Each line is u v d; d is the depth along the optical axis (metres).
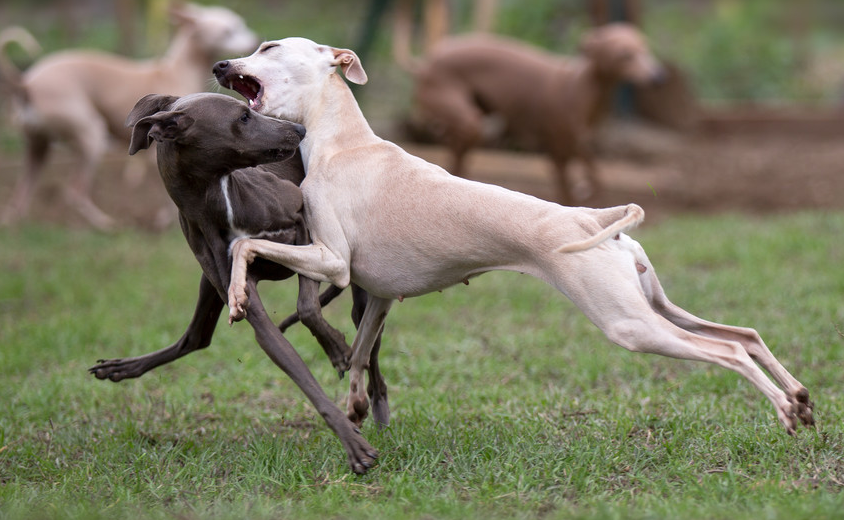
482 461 6.55
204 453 6.84
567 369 8.96
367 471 6.31
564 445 6.76
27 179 16.11
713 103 24.84
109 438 7.34
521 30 26.33
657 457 6.54
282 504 5.90
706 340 5.79
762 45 26.52
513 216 6.02
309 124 6.77
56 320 10.94
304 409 8.20
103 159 20.11
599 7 20.22
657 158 20.38
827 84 25.36
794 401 5.86
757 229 14.23
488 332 10.39
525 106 16.17
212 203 6.19
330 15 30.05
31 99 15.32
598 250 5.88
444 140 16.72
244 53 16.17
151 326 10.80
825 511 5.34
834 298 10.37
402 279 6.43
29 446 7.16
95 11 30.80
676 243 13.74
